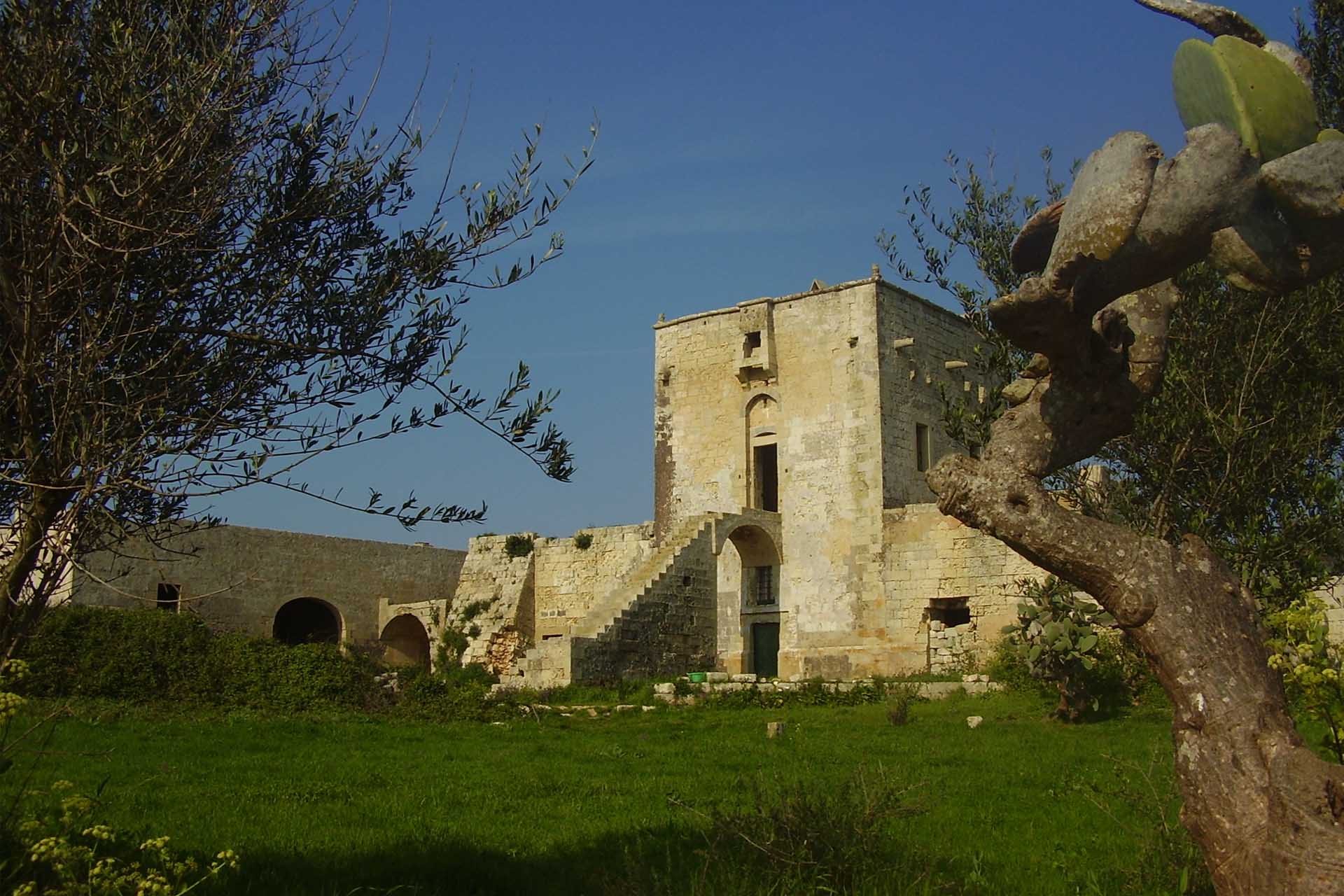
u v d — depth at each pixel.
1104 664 27.22
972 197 15.54
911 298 43.44
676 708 32.62
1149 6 7.39
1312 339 12.30
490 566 52.03
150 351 8.12
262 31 8.51
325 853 11.78
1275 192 6.63
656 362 47.06
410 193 9.32
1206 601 6.67
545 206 9.45
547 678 37.50
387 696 32.62
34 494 7.76
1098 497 13.47
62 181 7.45
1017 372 14.73
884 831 11.53
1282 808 6.00
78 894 7.47
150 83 8.02
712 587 41.97
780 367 43.97
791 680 36.16
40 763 17.56
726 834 10.36
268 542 51.62
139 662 31.00
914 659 38.94
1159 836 10.16
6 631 7.76
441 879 10.73
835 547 41.50
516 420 9.16
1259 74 6.62
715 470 44.91
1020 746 21.69
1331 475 12.45
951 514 7.43
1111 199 6.51
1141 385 7.57
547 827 13.55
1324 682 8.43
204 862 10.77
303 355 8.59
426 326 9.05
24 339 7.50
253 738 23.47
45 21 7.57
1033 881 10.51
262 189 8.68
